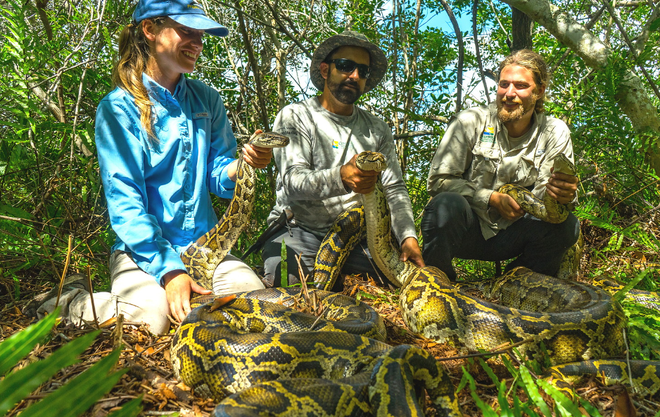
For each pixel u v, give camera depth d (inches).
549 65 92.9
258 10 103.2
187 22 48.4
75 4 76.4
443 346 45.3
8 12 59.3
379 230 58.1
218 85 110.3
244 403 25.3
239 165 54.7
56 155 62.8
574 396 32.1
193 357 33.9
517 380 32.3
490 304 45.4
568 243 62.8
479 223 65.4
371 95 106.4
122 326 39.4
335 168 56.4
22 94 55.1
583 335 42.4
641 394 36.3
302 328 39.8
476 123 65.2
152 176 52.2
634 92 75.4
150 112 50.2
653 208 69.9
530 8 77.7
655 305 52.5
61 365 13.1
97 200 61.7
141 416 29.9
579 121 80.4
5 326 42.8
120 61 51.1
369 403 27.7
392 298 58.2
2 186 56.7
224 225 54.1
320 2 113.2
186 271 46.8
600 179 81.0
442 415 29.2
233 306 41.1
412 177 102.0
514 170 64.7
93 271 58.0
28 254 52.2
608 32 106.3
